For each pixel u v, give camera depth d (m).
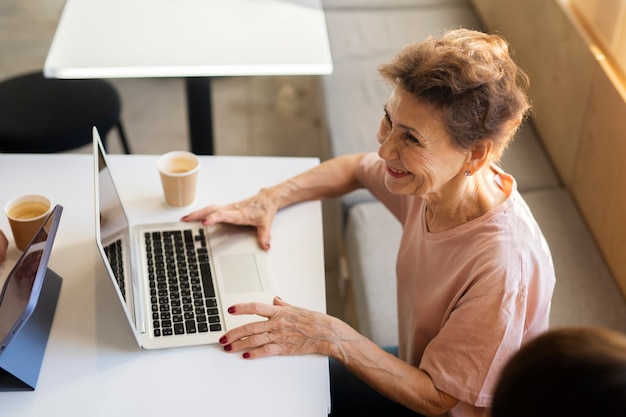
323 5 2.89
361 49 2.67
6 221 1.52
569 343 0.64
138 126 3.05
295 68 2.05
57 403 1.21
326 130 2.40
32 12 3.65
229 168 1.72
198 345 1.30
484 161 1.23
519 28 2.51
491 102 1.16
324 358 1.29
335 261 2.53
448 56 1.16
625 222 1.82
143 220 1.54
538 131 2.39
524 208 1.33
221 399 1.22
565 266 1.91
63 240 1.49
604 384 0.60
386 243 1.99
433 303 1.36
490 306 1.22
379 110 2.41
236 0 2.35
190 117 2.47
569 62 2.12
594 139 1.98
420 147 1.22
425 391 1.26
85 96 2.36
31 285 1.15
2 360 1.19
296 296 1.41
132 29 2.15
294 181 1.63
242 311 1.30
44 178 1.63
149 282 1.40
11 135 2.21
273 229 1.56
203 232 1.52
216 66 2.02
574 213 2.08
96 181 1.25
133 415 1.19
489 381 1.23
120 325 1.33
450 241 1.33
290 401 1.22
